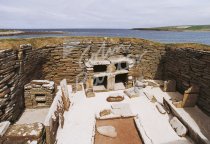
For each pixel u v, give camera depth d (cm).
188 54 872
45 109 787
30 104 793
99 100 875
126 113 742
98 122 697
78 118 711
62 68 1066
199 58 786
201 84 760
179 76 962
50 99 798
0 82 567
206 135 555
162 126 662
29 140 419
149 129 641
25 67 780
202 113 707
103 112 732
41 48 947
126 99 887
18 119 698
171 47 1049
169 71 1072
